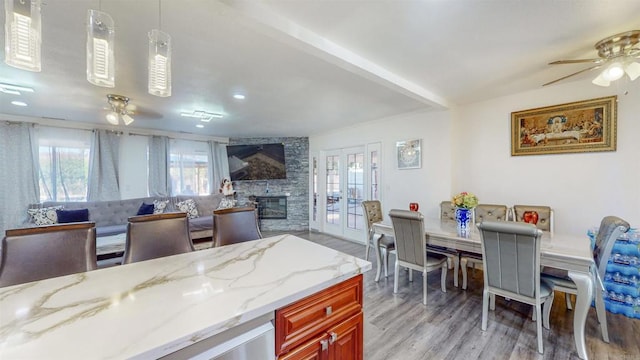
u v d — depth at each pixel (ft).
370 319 7.55
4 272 4.08
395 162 14.80
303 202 21.58
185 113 13.56
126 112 12.00
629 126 8.63
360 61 7.52
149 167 17.80
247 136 21.29
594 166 9.27
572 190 9.72
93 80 3.80
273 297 3.22
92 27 3.77
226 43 6.63
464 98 11.51
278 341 3.26
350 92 10.42
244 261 4.62
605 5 5.24
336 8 5.37
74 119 14.76
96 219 14.33
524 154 10.74
